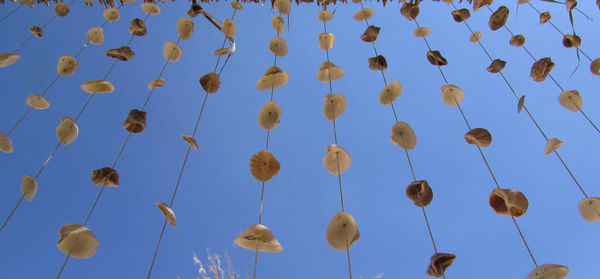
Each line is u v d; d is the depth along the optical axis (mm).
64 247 447
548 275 395
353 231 424
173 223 442
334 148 511
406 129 555
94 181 541
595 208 507
